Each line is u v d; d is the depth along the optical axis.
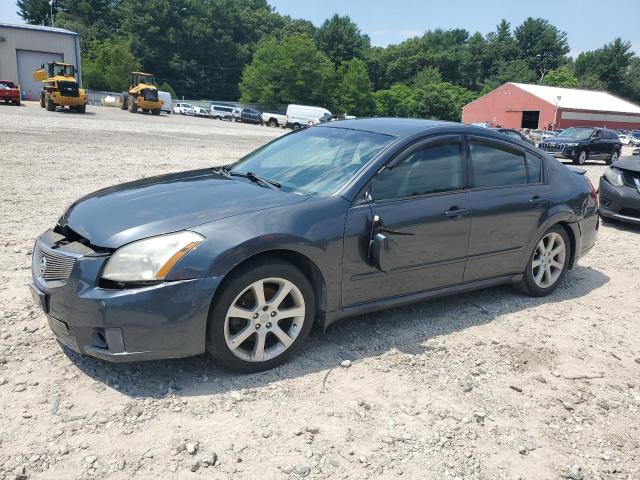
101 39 103.12
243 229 3.18
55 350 3.49
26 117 26.91
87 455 2.55
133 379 3.21
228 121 57.84
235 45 106.06
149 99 44.00
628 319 4.75
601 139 22.91
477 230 4.30
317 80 80.56
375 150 3.95
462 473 2.62
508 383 3.49
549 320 4.59
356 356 3.69
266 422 2.89
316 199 3.57
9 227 6.39
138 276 2.96
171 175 4.32
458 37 143.50
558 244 5.12
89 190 9.01
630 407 3.32
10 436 2.65
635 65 118.75
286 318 3.47
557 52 124.62
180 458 2.58
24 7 108.94
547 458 2.79
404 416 3.04
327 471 2.56
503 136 4.68
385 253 3.59
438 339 4.05
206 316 3.07
